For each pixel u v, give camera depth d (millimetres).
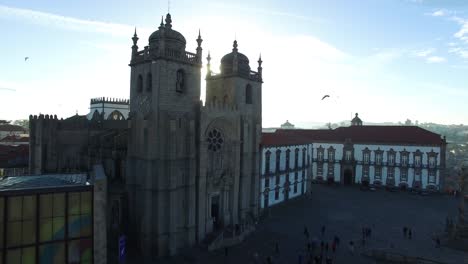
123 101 85375
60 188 24031
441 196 84875
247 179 58906
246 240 50719
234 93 56469
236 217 56094
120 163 52000
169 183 44375
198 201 48500
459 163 163000
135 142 46656
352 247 47469
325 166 102750
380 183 95062
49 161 62719
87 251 25047
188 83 47438
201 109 48500
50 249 23797
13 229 22547
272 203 71000
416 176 90562
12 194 22453
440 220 62719
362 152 97812
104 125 63375
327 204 75062
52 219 23812
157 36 45094
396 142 93125
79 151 62406
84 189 24875
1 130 150500
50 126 63219
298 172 80438
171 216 44469
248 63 59375
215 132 52250
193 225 47625
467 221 52750
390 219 63375
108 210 46250
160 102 43750
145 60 45312
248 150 59094
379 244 50156
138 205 45938
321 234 54375
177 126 45562
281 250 47250
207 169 51000
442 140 88375
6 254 22359
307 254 46000
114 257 42125
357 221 61875
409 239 52375
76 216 24625
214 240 46906
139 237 45281
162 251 44250
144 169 44531
